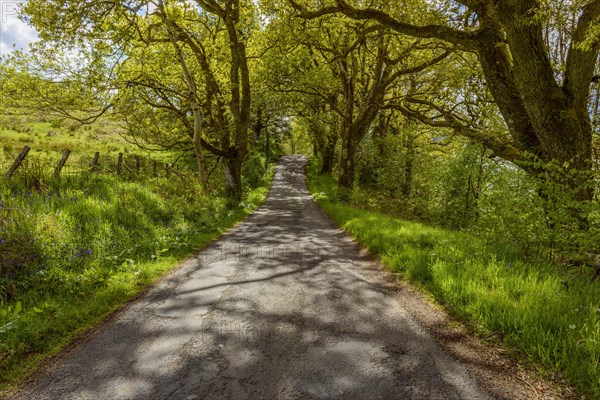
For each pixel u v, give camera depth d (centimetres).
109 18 1382
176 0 1457
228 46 1925
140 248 757
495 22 1000
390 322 414
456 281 483
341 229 1155
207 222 1140
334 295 506
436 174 1372
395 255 665
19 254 528
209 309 464
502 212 682
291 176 3725
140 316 447
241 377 309
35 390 299
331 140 3666
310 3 1600
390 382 297
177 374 316
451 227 1188
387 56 1903
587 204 545
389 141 2236
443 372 310
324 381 300
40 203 733
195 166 2739
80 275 562
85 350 364
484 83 1591
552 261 578
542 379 296
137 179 1411
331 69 2125
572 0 713
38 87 1391
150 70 1725
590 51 823
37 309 412
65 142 2506
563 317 357
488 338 367
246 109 1855
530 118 911
